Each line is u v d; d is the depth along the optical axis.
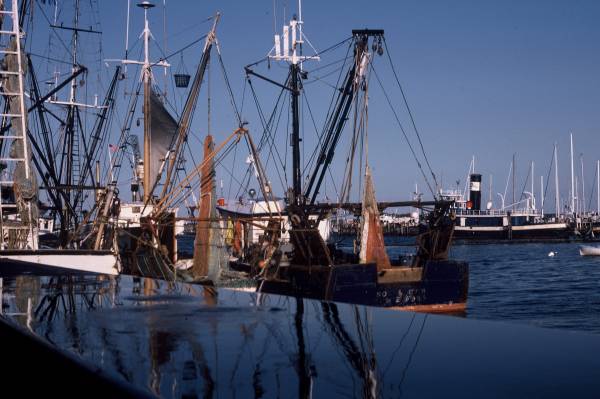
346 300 26.00
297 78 37.91
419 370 1.85
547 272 65.75
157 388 1.80
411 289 28.00
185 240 82.62
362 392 1.68
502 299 40.50
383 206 30.50
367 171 28.91
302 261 27.97
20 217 22.80
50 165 35.56
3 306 3.85
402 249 104.69
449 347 2.14
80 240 31.25
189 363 2.10
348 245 56.94
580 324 29.08
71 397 2.14
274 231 26.58
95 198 30.12
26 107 23.44
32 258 19.66
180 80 43.59
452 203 30.03
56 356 2.32
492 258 94.62
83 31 45.22
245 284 24.77
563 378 1.69
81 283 5.52
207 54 30.52
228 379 1.89
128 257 27.42
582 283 52.34
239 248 34.06
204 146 26.61
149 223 25.81
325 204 29.58
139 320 3.12
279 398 1.67
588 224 152.00
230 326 2.85
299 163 37.69
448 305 28.95
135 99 44.12
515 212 156.62
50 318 3.29
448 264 29.14
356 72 30.22
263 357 2.17
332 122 32.72
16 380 2.82
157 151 44.16
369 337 2.40
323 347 2.28
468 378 1.73
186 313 3.32
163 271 24.45
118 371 2.00
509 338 2.26
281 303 3.66
